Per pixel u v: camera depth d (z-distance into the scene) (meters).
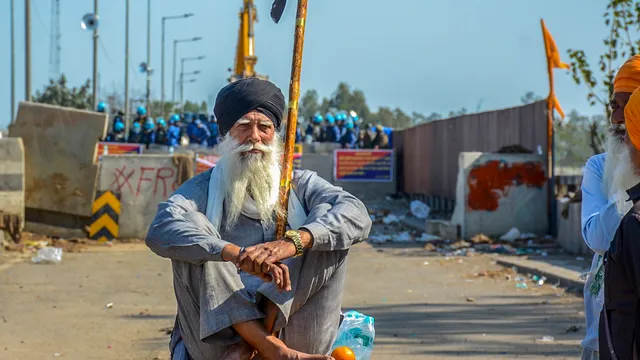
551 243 13.56
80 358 6.31
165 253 2.66
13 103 30.47
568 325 7.30
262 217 2.83
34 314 8.08
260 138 2.85
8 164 14.12
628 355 2.44
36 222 14.69
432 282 10.00
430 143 21.16
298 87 2.86
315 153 25.50
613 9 12.68
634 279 2.42
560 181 14.50
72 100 50.19
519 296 8.90
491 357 6.14
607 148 2.89
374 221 19.19
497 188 14.40
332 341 2.82
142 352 6.50
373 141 25.42
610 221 2.77
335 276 2.78
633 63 2.88
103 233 14.77
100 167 14.94
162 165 14.95
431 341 6.69
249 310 2.66
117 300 8.88
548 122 14.41
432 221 15.37
